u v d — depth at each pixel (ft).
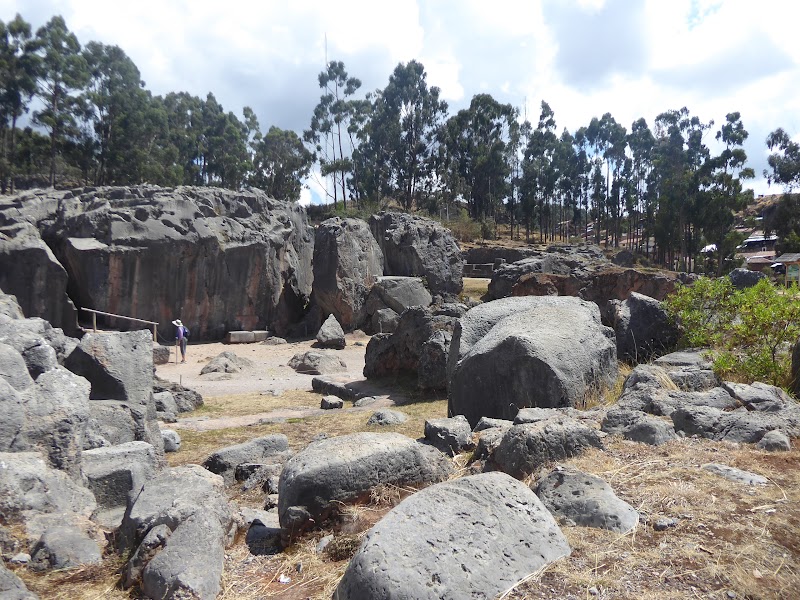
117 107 171.73
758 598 9.61
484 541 10.36
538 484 13.85
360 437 15.67
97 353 24.11
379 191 252.62
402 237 108.68
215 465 23.61
